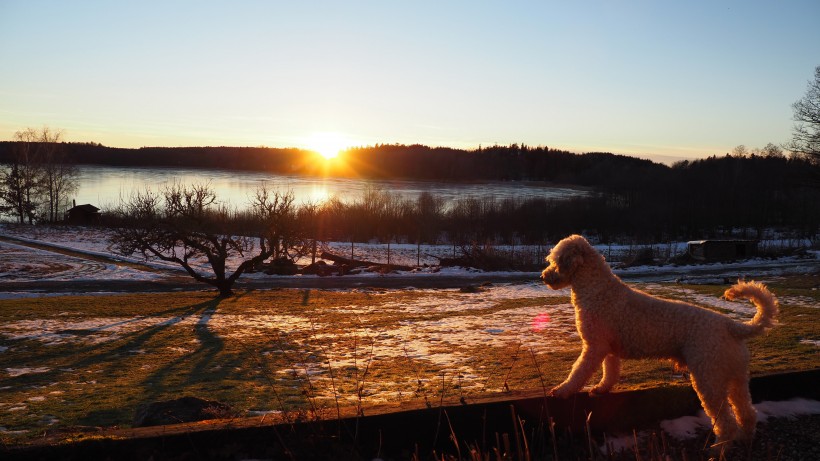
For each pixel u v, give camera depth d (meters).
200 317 21.41
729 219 73.06
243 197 97.31
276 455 3.99
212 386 10.86
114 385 11.39
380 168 180.00
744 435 4.32
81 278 34.84
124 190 112.69
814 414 5.00
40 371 12.99
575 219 70.12
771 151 97.12
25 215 75.19
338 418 4.19
